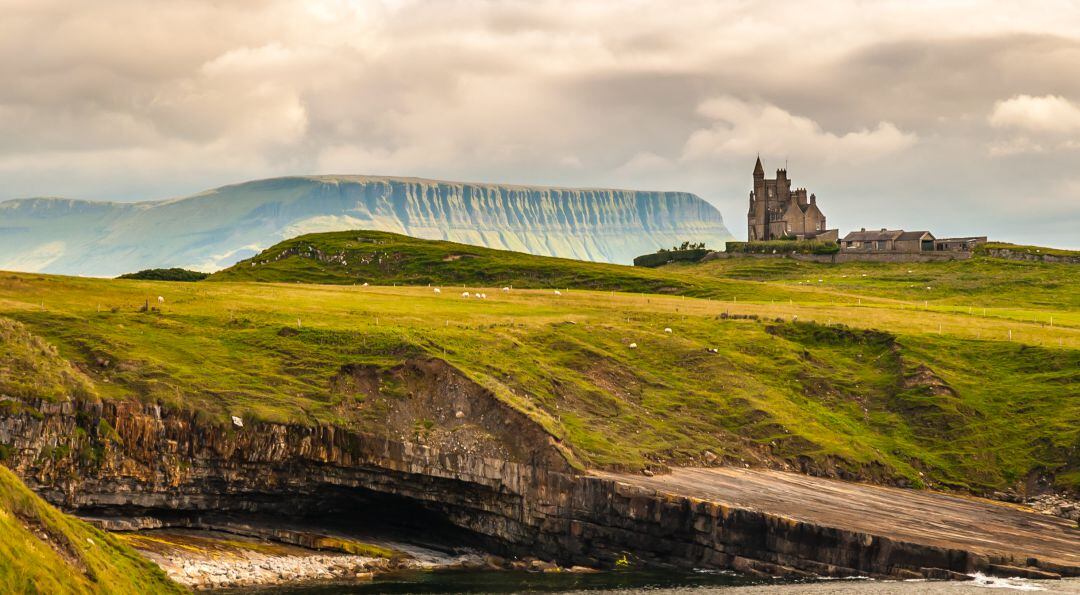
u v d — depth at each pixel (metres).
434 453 183.25
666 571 169.00
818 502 181.62
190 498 173.75
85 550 119.31
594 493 174.50
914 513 182.75
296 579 158.12
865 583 156.50
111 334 198.12
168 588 129.88
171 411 174.50
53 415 163.62
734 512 167.38
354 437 184.12
